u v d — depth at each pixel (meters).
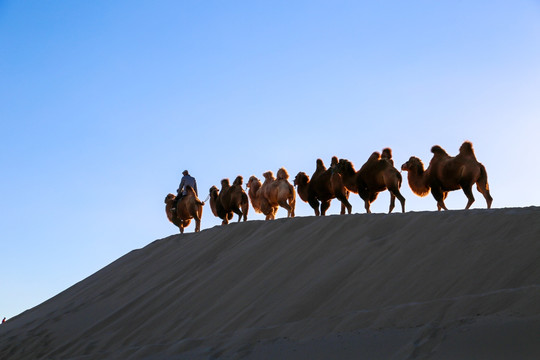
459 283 21.64
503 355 16.66
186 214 50.19
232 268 31.30
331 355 19.42
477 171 33.69
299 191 43.22
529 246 21.92
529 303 18.53
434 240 24.94
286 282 27.11
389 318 20.50
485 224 24.56
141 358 25.09
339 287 24.61
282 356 20.50
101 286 39.59
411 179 36.88
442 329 18.58
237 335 23.70
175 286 32.88
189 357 23.02
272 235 33.12
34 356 31.47
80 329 33.03
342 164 38.72
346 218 30.78
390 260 24.84
